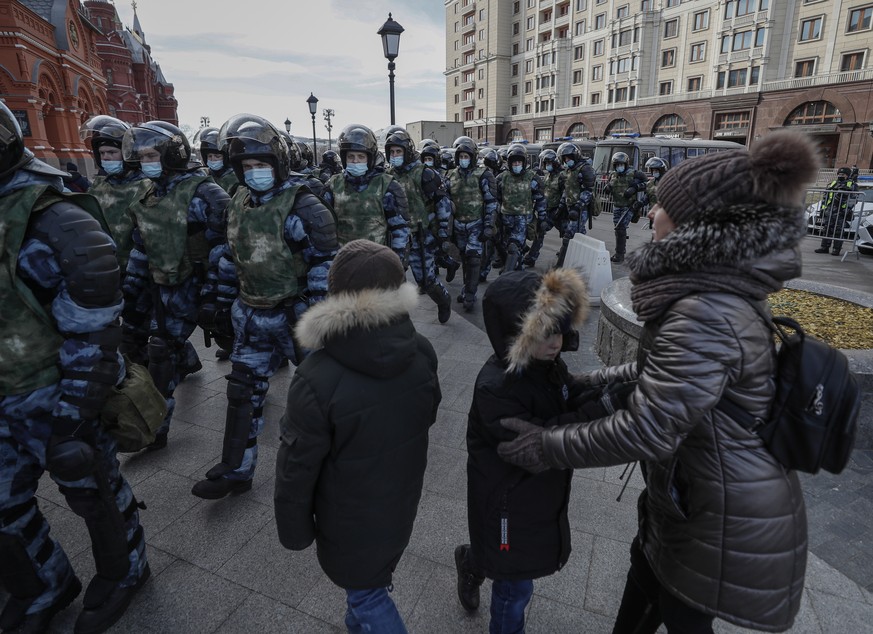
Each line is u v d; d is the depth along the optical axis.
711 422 1.25
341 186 4.95
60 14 25.20
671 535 1.41
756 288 1.19
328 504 1.60
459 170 7.21
